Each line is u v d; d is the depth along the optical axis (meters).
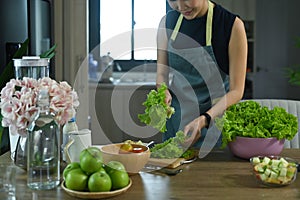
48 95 1.26
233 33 1.67
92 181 1.09
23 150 1.34
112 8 2.43
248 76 4.52
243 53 1.67
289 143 1.87
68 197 1.12
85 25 3.28
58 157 1.24
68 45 3.28
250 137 1.42
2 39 2.47
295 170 1.21
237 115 1.51
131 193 1.14
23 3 2.51
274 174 1.18
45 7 2.86
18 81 1.29
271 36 4.46
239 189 1.17
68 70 3.28
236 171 1.33
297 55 4.46
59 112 1.30
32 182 1.20
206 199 1.09
